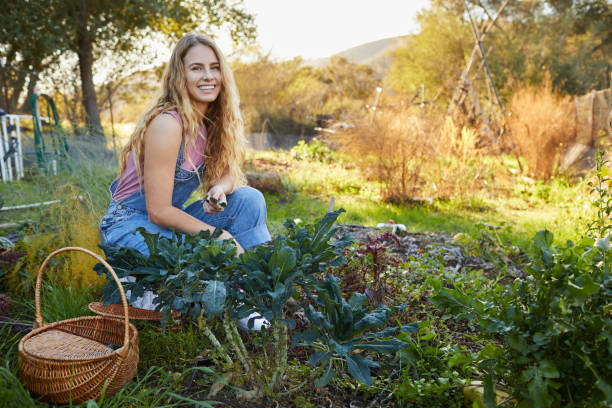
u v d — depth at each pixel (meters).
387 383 2.02
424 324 2.12
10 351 2.02
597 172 2.13
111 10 13.02
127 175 2.45
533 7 20.19
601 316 1.54
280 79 15.73
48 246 2.94
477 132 9.59
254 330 2.28
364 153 7.95
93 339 2.10
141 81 14.65
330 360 1.74
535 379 1.52
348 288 2.60
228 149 2.67
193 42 2.43
